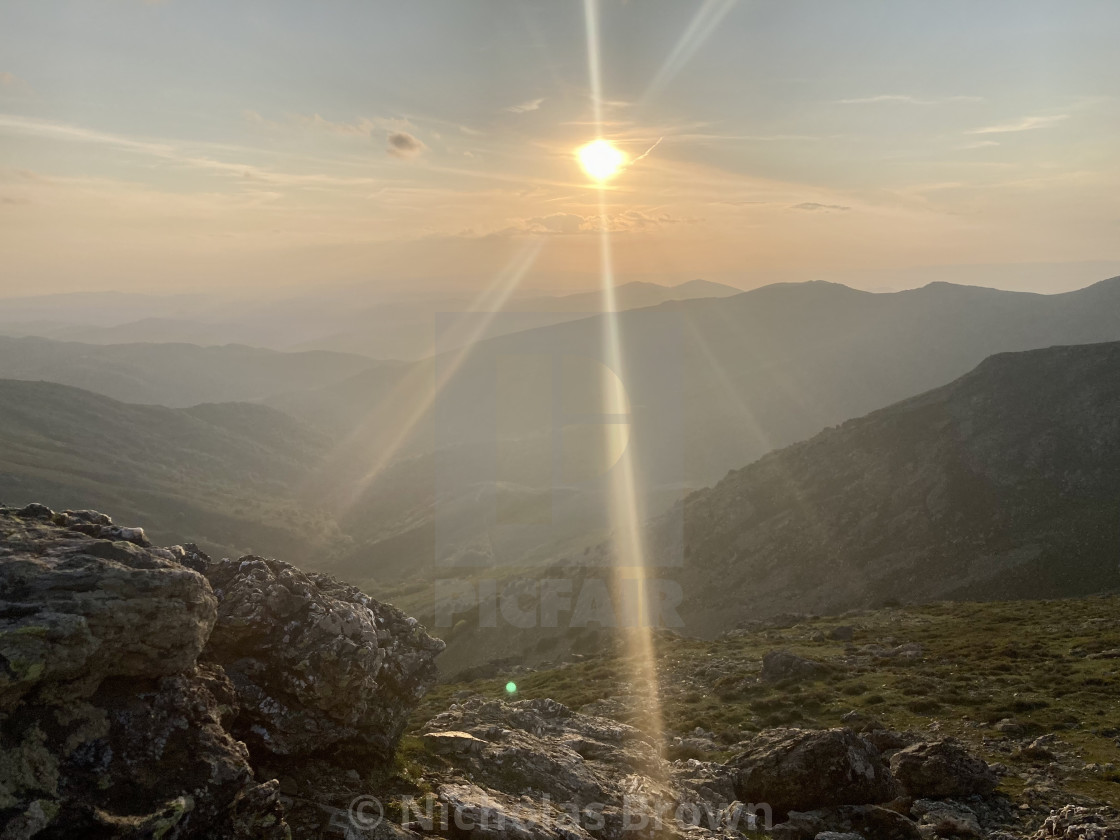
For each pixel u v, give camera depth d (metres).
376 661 13.70
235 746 10.27
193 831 9.20
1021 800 20.45
